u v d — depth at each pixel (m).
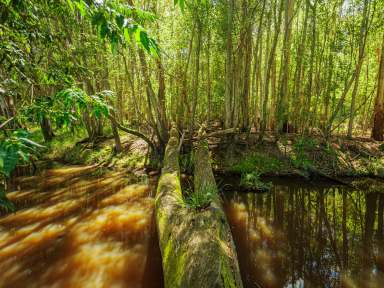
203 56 9.97
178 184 4.72
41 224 4.67
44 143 10.55
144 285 3.16
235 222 4.91
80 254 3.78
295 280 3.32
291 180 7.22
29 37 2.14
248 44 8.34
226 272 2.06
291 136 8.98
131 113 13.51
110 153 9.27
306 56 8.78
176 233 2.83
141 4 7.60
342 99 8.10
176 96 9.95
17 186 6.74
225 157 8.16
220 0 7.55
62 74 2.16
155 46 1.30
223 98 9.34
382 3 7.55
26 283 3.21
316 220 5.10
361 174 7.34
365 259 3.80
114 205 5.52
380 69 8.82
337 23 8.64
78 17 6.09
